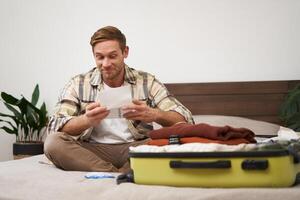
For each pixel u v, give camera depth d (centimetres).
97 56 169
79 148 158
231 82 291
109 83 176
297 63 288
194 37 302
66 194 112
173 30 305
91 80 179
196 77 302
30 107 306
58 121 165
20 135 326
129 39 313
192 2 302
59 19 327
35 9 331
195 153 103
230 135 118
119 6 315
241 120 255
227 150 104
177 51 305
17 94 334
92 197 109
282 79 290
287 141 122
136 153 112
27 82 333
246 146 105
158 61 308
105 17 318
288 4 289
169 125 167
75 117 163
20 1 333
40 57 330
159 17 308
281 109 274
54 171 149
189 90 296
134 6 312
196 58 302
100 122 168
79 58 324
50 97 329
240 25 295
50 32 329
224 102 291
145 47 310
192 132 121
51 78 329
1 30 336
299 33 288
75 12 324
